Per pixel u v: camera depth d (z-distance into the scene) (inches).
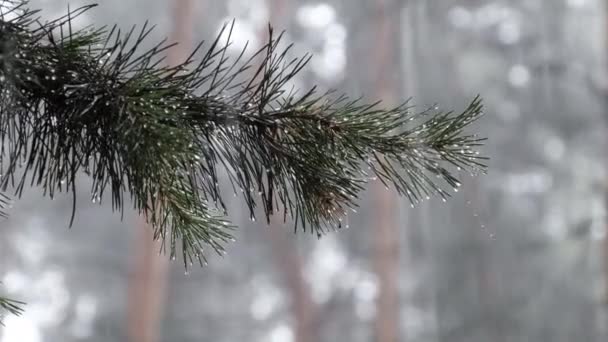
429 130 67.8
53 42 57.0
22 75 54.9
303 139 63.8
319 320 949.2
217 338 954.1
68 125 57.4
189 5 759.1
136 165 55.0
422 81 948.6
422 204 912.9
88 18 485.4
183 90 58.2
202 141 60.7
